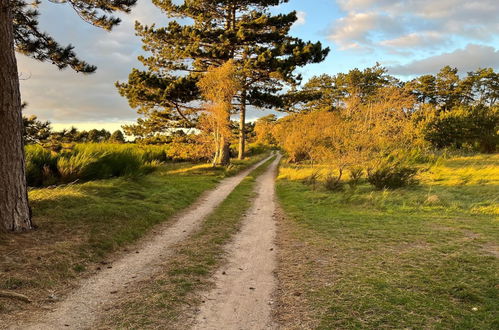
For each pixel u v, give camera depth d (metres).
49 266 5.35
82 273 5.54
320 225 8.96
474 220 8.88
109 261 6.23
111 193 11.37
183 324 3.86
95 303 4.43
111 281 5.24
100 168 13.19
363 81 55.06
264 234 8.48
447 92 59.19
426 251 6.26
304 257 6.37
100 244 6.75
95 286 5.03
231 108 27.41
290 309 4.23
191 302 4.45
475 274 5.02
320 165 25.77
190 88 28.34
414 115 34.00
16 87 6.67
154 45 30.95
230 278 5.39
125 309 4.21
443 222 8.70
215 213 11.23
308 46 27.27
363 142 15.47
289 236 8.10
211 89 25.81
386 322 3.73
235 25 30.98
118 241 7.21
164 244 7.49
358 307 4.12
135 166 15.18
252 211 11.79
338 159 15.93
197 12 31.17
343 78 58.72
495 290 4.45
